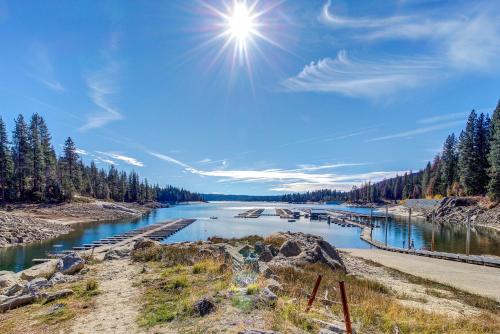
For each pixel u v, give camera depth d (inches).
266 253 879.7
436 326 410.9
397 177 7509.8
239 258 771.4
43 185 3159.5
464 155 3393.2
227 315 351.6
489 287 820.0
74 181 3794.3
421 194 5644.7
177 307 389.4
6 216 1803.6
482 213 2881.4
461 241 1921.8
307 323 343.0
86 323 354.9
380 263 1168.8
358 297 533.6
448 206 3405.5
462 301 649.6
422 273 999.6
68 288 513.0
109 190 4827.8
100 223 2763.3
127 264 734.5
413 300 623.5
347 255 1350.9
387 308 478.6
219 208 7190.0
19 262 1146.0
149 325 341.4
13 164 2992.1
